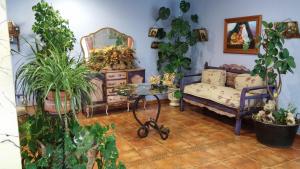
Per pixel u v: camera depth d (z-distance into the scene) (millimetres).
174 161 2963
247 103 3777
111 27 5137
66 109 1564
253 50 4277
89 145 1719
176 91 4246
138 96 3783
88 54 4906
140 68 5332
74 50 4832
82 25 4859
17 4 4316
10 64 1252
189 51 5820
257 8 4172
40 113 1729
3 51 1228
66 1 4664
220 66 5027
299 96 3641
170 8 5715
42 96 1586
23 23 4398
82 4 4801
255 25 4203
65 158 1668
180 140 3588
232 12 4652
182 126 4164
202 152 3203
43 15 3854
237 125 3777
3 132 1279
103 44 5090
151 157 3066
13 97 1281
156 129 3734
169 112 5008
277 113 3379
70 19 4738
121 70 4887
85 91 1642
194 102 4676
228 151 3230
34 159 1708
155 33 5504
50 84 1494
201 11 5359
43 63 1570
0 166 1302
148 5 5457
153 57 5695
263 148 3311
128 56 5090
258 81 4008
